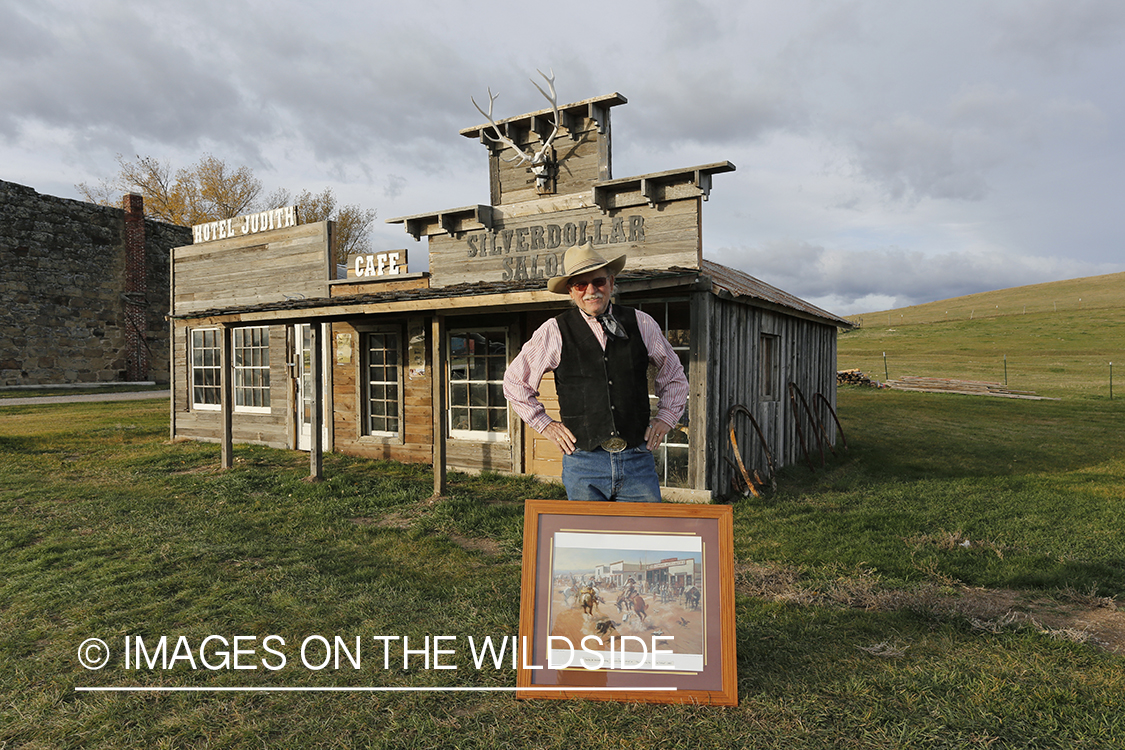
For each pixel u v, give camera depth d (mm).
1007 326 52750
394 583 4258
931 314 71500
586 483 2869
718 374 7074
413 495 7020
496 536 5492
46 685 2924
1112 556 4582
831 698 2680
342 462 9500
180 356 12328
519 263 8039
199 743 2482
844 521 5734
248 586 4203
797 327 9680
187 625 3602
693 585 2652
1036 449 10031
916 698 2656
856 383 22359
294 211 10688
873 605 3736
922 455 9680
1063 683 2779
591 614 2646
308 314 7824
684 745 2377
